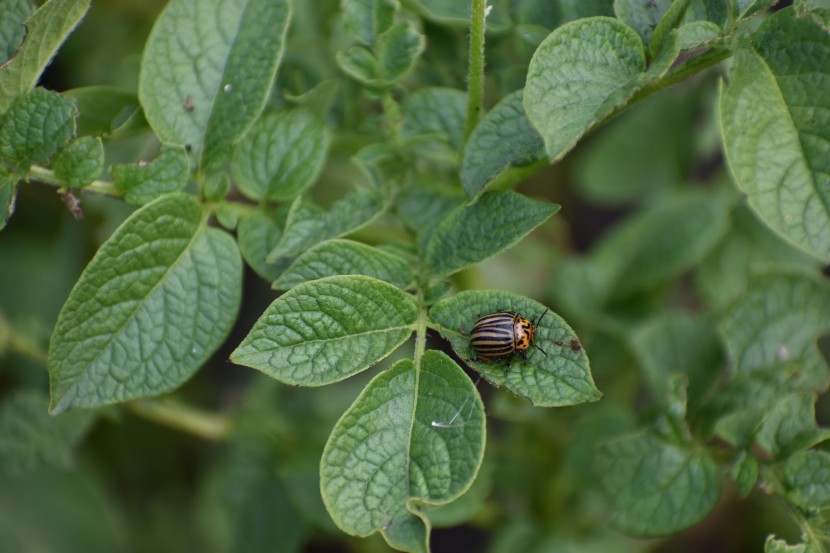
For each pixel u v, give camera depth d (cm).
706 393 45
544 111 36
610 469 41
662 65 37
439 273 38
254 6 40
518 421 47
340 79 44
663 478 41
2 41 39
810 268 46
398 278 38
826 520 39
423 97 42
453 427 36
